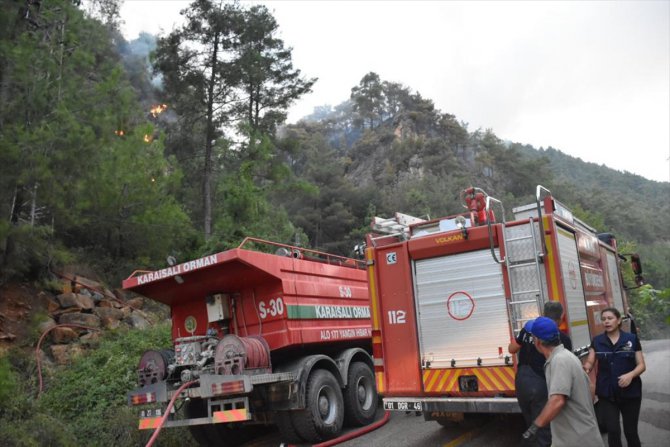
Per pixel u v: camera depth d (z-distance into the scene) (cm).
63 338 1213
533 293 650
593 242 855
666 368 1445
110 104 1438
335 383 862
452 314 707
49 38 1322
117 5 2766
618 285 1052
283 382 789
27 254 1264
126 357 1084
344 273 1013
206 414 843
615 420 541
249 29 2620
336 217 4647
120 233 1622
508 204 8669
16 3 1195
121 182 1490
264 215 2009
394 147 11212
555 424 399
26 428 746
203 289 856
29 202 1220
